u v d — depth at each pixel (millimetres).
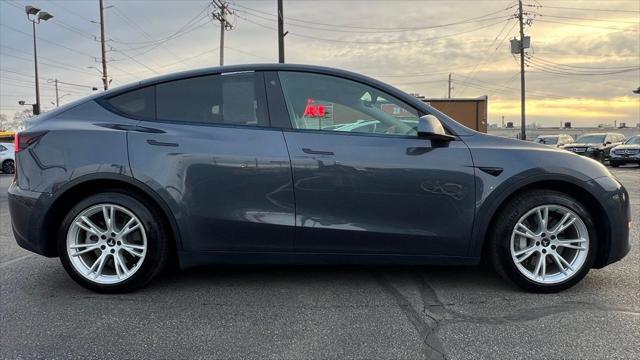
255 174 3574
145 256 3676
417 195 3562
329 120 3711
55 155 3648
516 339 2984
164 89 3805
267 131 3652
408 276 4160
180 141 3619
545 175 3566
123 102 3814
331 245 3627
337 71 3777
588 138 27250
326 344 2951
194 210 3596
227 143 3607
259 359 2783
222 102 3752
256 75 3783
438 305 3525
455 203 3576
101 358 2807
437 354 2818
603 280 3998
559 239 3711
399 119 3707
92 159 3609
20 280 4145
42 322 3287
